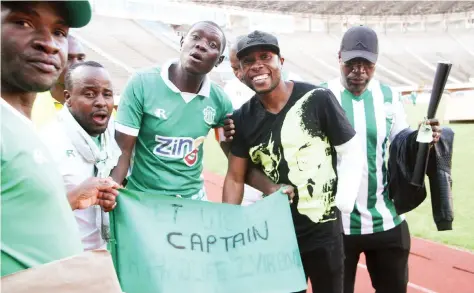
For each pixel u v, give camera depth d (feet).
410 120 56.85
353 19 147.84
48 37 4.35
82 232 7.80
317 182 8.63
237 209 8.68
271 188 8.99
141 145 9.39
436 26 146.72
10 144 3.84
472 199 25.08
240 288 8.26
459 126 51.37
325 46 135.64
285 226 8.61
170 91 9.14
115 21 120.06
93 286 3.95
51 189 4.10
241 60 8.36
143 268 7.74
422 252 18.89
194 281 8.01
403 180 9.91
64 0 4.36
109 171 8.36
